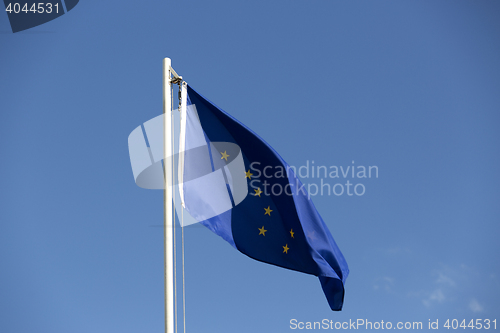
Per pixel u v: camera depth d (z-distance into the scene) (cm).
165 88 995
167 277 912
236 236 980
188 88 1020
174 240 941
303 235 992
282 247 989
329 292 1036
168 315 900
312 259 982
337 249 1077
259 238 990
